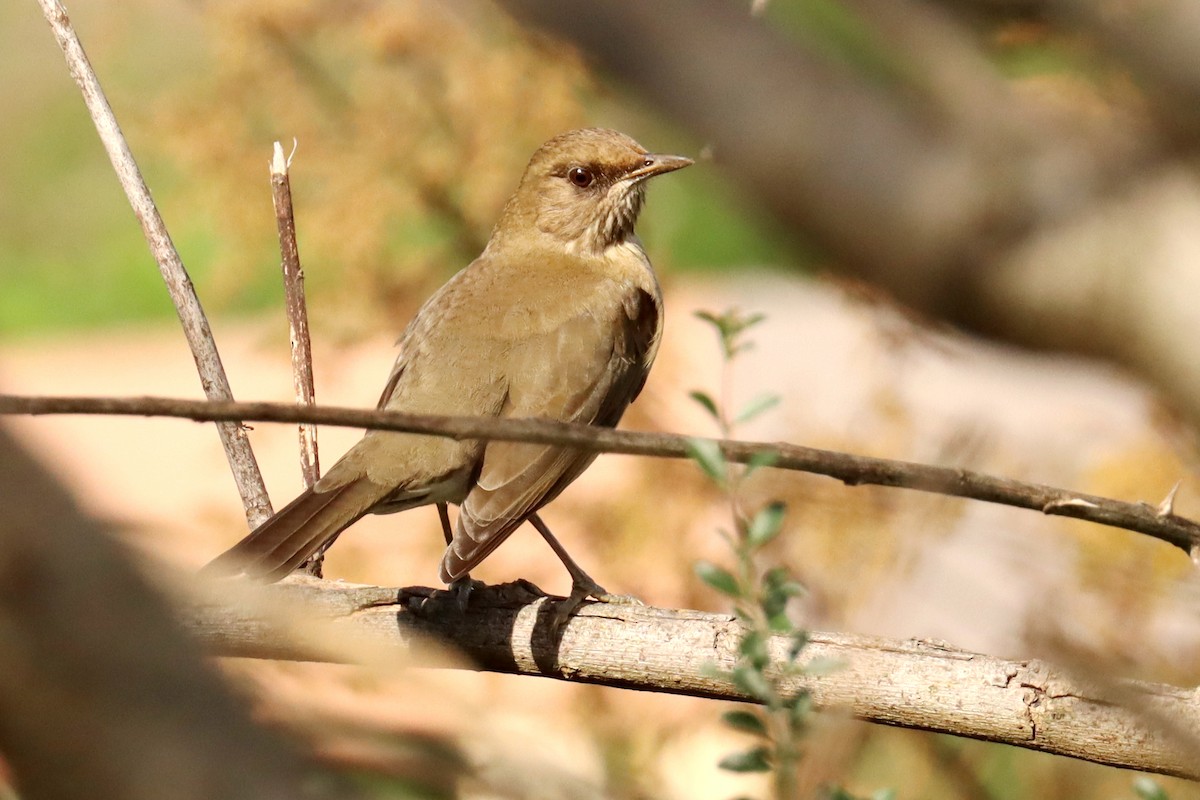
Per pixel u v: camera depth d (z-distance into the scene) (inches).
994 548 398.9
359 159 600.1
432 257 620.4
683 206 883.4
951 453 331.9
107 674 109.2
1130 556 439.2
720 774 494.0
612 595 345.7
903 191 121.9
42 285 1220.5
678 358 625.0
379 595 313.4
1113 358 121.8
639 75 121.9
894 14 127.1
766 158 122.2
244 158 601.6
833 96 122.6
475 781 328.8
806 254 128.6
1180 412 128.8
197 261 1162.0
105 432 966.4
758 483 429.4
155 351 1115.3
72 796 108.8
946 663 272.4
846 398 752.3
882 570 393.7
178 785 109.0
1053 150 122.3
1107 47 112.6
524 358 407.5
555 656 301.1
